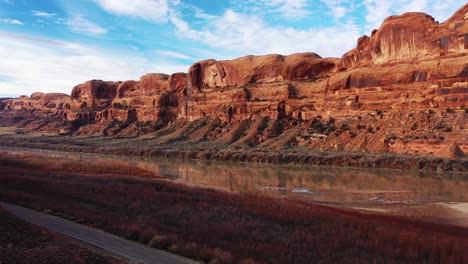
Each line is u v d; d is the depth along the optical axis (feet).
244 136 354.74
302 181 163.94
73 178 138.62
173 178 173.68
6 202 82.43
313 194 127.24
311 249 58.03
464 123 223.51
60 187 108.99
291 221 78.43
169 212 83.46
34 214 71.05
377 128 264.93
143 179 143.74
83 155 316.40
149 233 60.03
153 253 51.96
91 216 71.92
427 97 258.16
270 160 260.83
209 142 364.58
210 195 110.11
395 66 286.66
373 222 80.84
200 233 65.05
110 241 56.49
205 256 50.85
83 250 48.75
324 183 156.97
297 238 64.03
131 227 63.05
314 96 361.92
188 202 98.27
